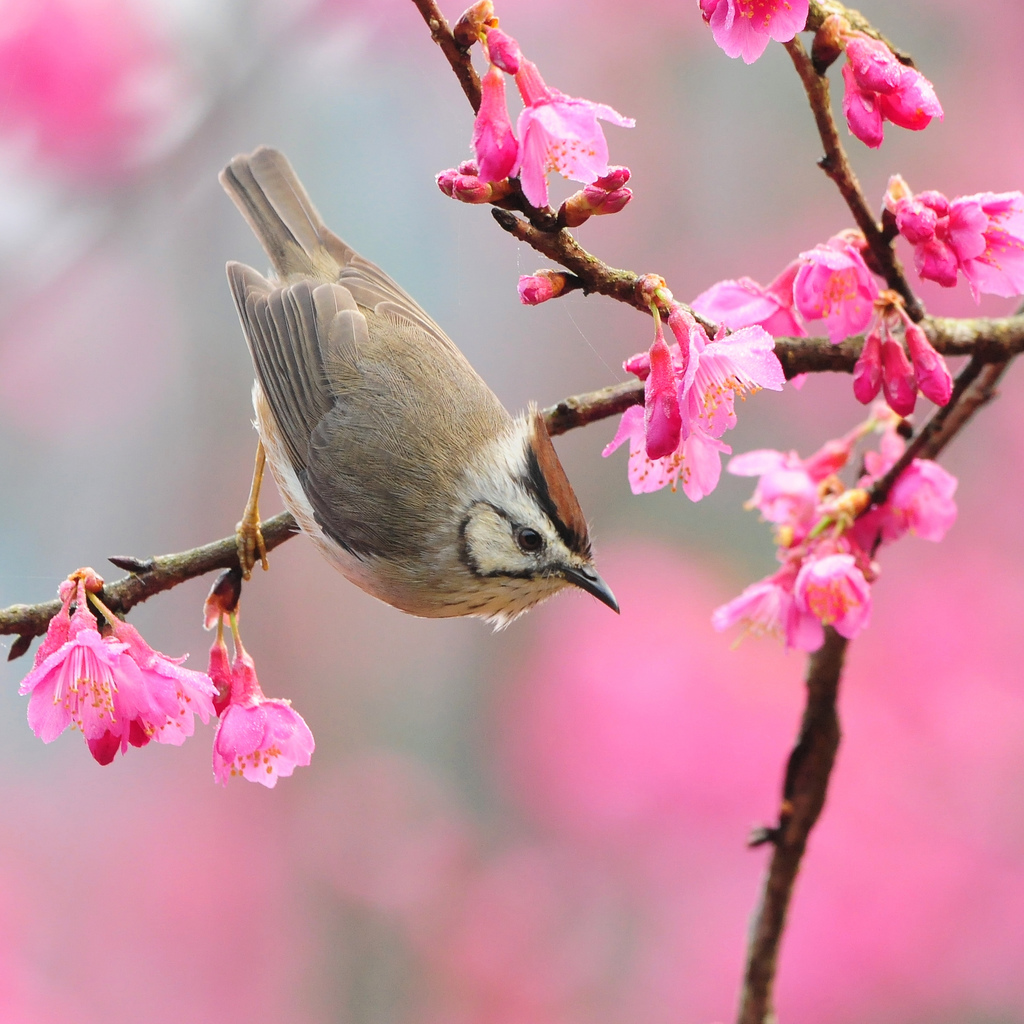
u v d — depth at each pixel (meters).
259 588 13.27
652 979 11.33
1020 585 12.03
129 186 10.79
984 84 12.51
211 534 13.30
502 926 11.59
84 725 4.95
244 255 13.23
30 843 11.94
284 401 7.41
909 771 11.42
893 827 11.23
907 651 11.83
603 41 13.09
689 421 4.70
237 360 13.58
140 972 11.53
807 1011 10.91
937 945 10.95
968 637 11.77
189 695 5.05
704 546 12.92
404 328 7.64
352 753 12.58
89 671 4.97
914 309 5.62
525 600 7.09
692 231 13.10
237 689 5.45
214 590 5.78
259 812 12.24
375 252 13.63
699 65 13.20
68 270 11.02
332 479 7.18
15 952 11.27
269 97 11.38
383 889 11.82
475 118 4.54
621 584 12.47
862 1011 10.93
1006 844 11.13
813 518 6.42
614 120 4.54
